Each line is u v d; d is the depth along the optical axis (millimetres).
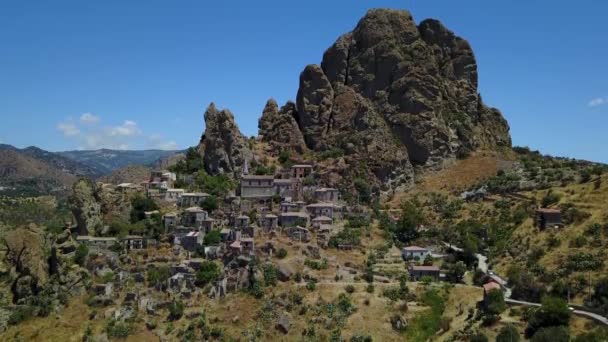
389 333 178875
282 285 199875
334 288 198375
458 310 187000
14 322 198000
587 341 147375
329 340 175250
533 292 183250
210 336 180625
